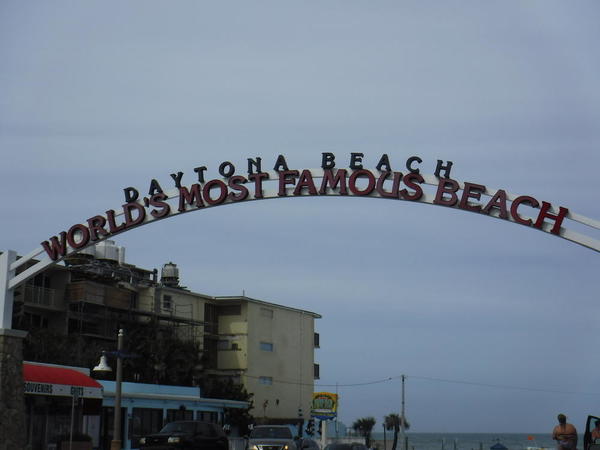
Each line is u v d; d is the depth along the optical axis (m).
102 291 61.44
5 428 24.27
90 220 25.36
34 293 57.66
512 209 22.12
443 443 62.00
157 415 49.06
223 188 24.31
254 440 33.78
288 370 81.62
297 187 23.69
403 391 77.25
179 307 70.88
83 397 34.72
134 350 61.31
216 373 75.75
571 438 21.66
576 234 21.62
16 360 25.09
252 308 76.81
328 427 81.25
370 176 23.25
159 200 24.91
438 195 22.67
